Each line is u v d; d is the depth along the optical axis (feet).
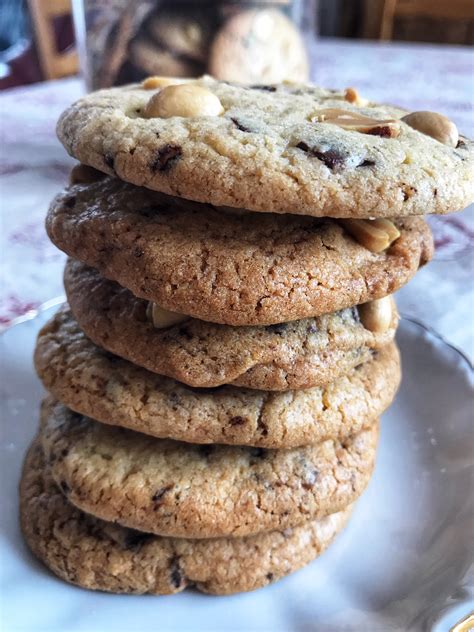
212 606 0.38
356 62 1.23
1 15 2.04
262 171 0.31
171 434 0.37
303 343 0.37
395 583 0.39
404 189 0.32
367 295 0.36
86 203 0.39
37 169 0.90
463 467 0.46
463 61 1.27
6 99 1.12
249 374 0.36
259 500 0.38
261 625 0.37
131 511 0.37
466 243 0.78
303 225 0.36
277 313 0.34
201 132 0.33
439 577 0.38
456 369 0.54
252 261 0.34
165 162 0.32
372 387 0.41
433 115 0.37
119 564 0.38
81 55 0.84
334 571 0.40
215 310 0.33
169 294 0.33
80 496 0.38
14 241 0.75
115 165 0.33
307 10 0.84
